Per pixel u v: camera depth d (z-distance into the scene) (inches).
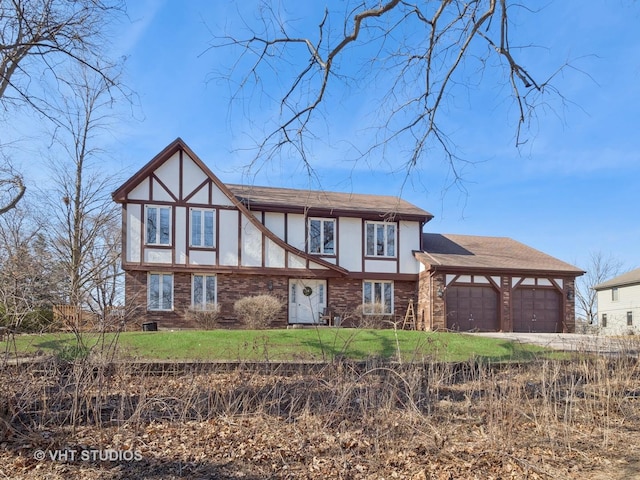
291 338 517.7
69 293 329.7
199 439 244.7
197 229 796.6
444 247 964.0
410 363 357.4
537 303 892.6
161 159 784.3
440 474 209.5
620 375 350.6
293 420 274.1
